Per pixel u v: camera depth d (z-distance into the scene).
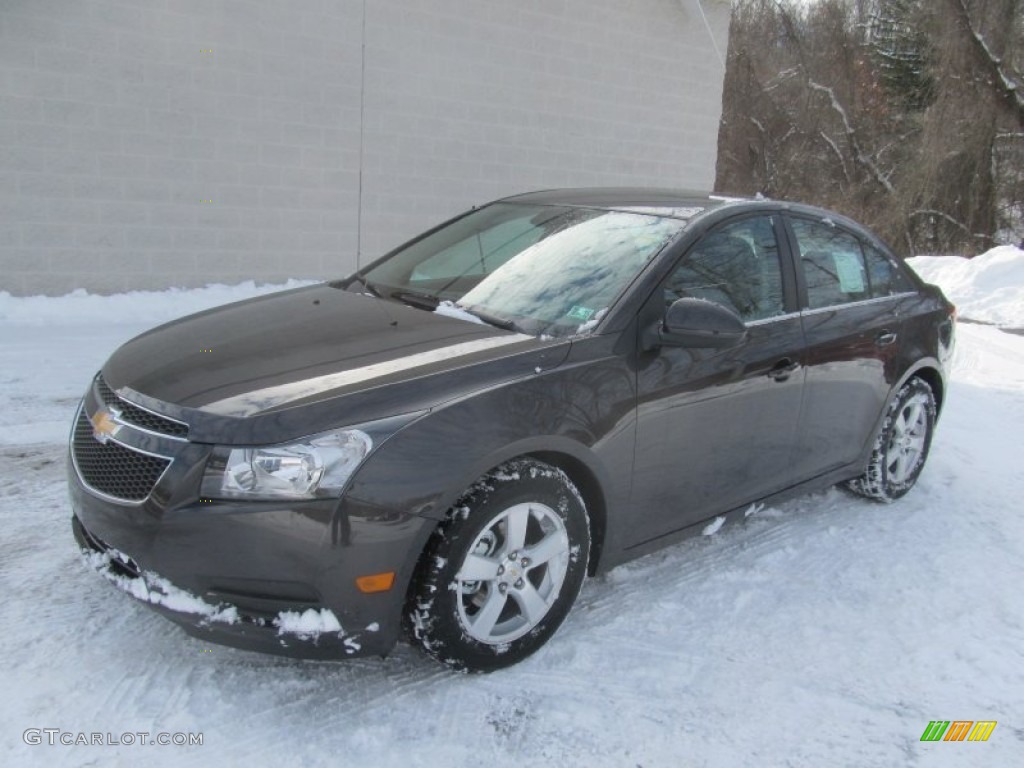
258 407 2.57
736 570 3.71
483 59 9.67
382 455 2.52
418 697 2.73
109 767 2.34
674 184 11.98
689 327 3.09
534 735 2.61
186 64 7.83
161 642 2.91
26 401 5.30
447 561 2.62
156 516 2.50
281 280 8.84
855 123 29.30
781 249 3.89
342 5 8.55
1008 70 21.20
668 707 2.78
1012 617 3.49
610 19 10.66
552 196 4.36
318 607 2.51
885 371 4.27
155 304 7.86
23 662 2.74
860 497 4.66
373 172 9.18
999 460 5.45
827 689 2.93
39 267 7.51
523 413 2.77
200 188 8.16
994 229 22.66
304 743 2.49
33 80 7.16
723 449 3.49
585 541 3.00
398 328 3.21
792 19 31.70
